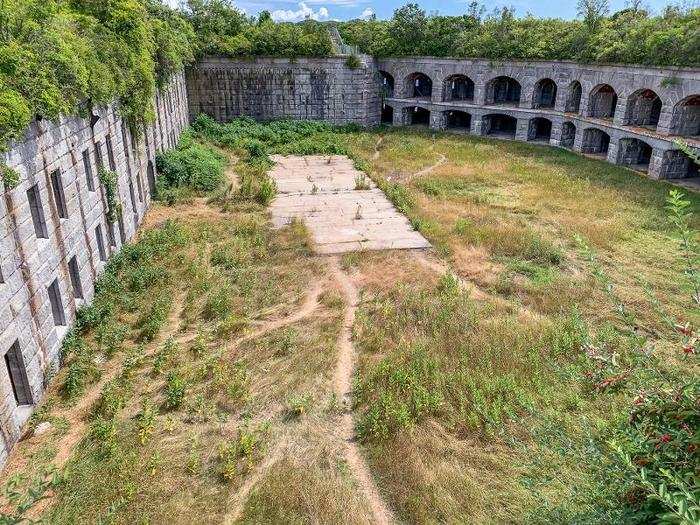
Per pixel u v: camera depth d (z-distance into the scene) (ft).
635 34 109.91
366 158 124.36
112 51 63.82
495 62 140.05
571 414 39.37
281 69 142.82
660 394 19.72
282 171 113.09
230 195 93.50
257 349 49.01
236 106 144.46
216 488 34.19
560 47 130.11
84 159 55.16
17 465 35.81
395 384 43.29
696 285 19.04
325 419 40.86
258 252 69.15
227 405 41.73
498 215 85.71
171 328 52.47
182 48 111.65
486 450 37.06
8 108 35.88
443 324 52.65
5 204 37.04
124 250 66.23
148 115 76.69
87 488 33.37
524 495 32.24
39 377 41.57
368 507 33.17
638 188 97.25
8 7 43.16
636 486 17.67
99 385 43.86
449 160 121.90
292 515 32.09
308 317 55.31
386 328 52.75
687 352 18.94
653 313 55.16
